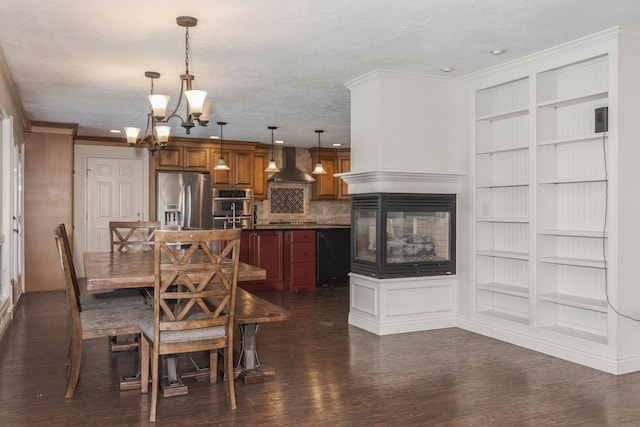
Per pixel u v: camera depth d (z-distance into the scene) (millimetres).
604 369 3625
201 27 3510
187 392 3182
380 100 4660
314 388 3271
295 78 4883
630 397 3109
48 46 3908
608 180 3645
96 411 2889
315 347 4273
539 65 4137
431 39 3779
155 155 8578
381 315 4715
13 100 5434
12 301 5500
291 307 6082
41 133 7156
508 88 4738
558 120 4277
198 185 8664
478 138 4824
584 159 4062
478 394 3160
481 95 4828
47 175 7188
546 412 2877
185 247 6305
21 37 3701
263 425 2699
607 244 3701
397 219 4777
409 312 4832
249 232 7211
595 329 4008
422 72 4719
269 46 3918
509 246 4770
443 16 3330
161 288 2773
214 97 5664
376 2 3104
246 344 3449
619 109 3582
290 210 10039
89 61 4297
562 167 4246
